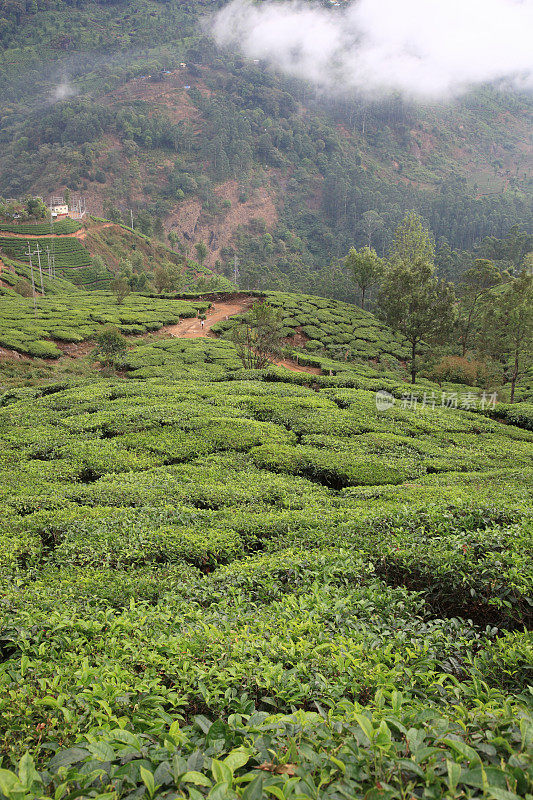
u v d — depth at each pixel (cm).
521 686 511
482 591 752
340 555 910
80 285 10862
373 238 17225
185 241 18888
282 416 2312
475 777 254
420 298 4231
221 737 345
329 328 5884
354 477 1683
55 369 3969
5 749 368
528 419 2641
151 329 5362
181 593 811
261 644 538
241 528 1132
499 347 4169
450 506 1064
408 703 441
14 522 1169
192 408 2348
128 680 479
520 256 10656
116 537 1079
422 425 2305
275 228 19925
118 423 2133
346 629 620
